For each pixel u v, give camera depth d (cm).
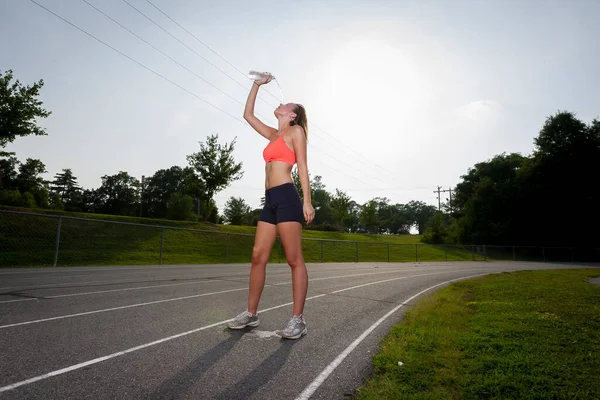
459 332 362
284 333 315
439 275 1260
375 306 523
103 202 9931
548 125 4703
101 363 231
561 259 3962
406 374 235
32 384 194
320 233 4794
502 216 4788
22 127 2255
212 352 266
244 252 2453
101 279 727
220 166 3056
